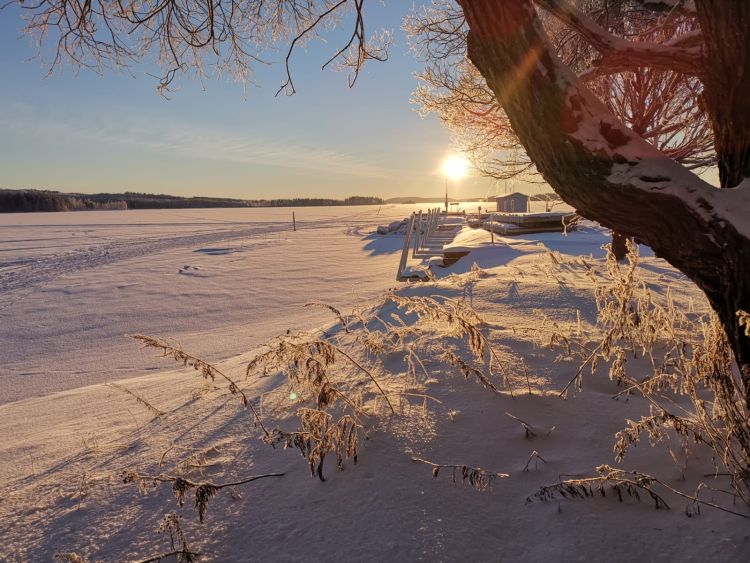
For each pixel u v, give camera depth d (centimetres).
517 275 725
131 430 321
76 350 1070
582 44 640
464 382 311
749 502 185
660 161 179
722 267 177
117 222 8000
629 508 191
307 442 213
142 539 185
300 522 188
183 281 2041
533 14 179
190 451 261
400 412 272
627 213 181
